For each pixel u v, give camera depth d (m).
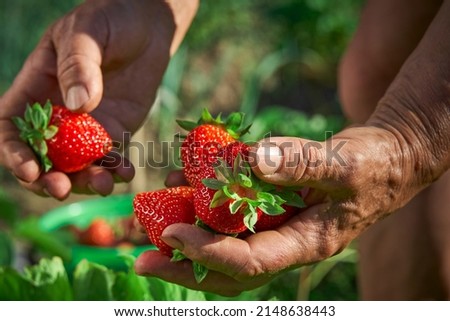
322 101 1.40
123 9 0.68
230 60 1.44
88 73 0.63
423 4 0.72
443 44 0.57
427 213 0.73
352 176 0.53
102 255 0.88
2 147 0.64
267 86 1.42
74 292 0.67
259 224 0.55
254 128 1.14
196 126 0.58
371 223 0.57
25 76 0.68
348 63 0.78
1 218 0.97
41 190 0.64
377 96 0.77
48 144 0.63
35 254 0.97
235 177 0.51
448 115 0.56
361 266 0.78
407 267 0.74
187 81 1.40
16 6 1.34
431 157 0.57
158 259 0.55
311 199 0.55
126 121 0.70
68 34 0.66
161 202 0.55
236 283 0.55
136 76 0.70
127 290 0.66
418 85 0.57
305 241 0.54
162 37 0.71
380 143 0.55
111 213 1.02
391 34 0.74
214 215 0.52
